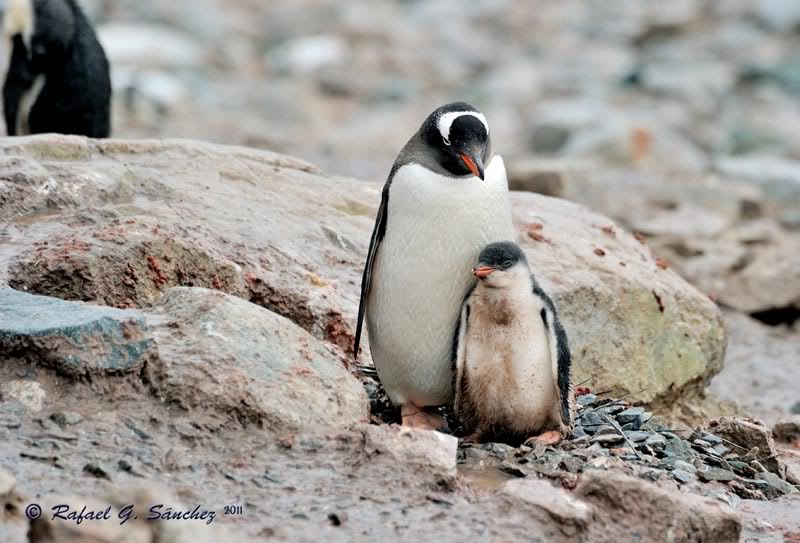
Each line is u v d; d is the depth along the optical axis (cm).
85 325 978
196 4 5278
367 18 5594
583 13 6078
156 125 3312
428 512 881
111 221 1198
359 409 1027
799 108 4344
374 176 2780
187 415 967
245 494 888
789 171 3197
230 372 991
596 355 1384
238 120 3706
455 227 1085
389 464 930
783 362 1988
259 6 5769
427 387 1138
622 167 3256
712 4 6075
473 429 1103
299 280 1261
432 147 1105
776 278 2234
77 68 1948
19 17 1909
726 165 3250
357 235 1407
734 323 2166
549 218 1542
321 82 4378
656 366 1439
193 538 785
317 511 872
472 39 5416
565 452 1048
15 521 799
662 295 1461
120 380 984
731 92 4538
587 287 1395
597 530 888
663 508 902
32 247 1148
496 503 895
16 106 1962
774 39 5466
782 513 1017
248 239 1287
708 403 1543
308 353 1043
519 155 3497
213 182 1408
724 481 1071
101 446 922
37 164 1287
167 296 1091
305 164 1581
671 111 4112
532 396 1073
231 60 4644
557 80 4631
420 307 1104
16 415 940
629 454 1079
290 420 977
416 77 4688
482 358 1070
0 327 968
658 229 2431
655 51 5253
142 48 4375
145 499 823
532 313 1059
